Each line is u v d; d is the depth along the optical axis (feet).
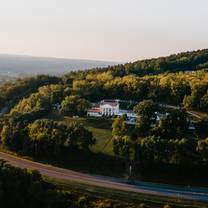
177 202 416.46
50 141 538.47
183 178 480.23
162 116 597.93
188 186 466.29
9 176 381.81
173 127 555.28
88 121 650.84
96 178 477.36
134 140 532.32
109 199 411.95
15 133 568.41
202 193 448.24
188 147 505.66
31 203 373.61
